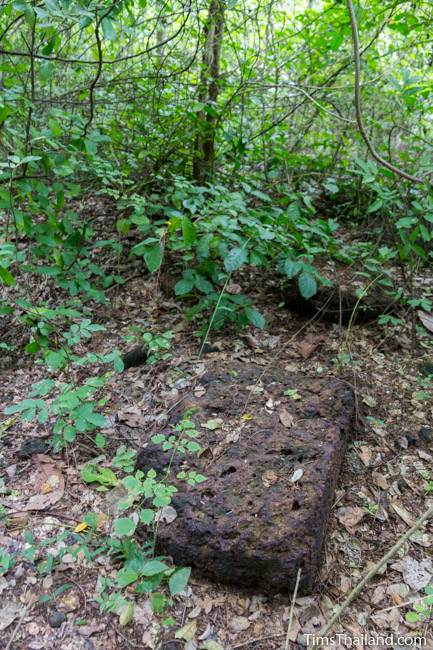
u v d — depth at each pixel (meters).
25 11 2.41
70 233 3.26
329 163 4.66
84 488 2.43
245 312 3.12
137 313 3.58
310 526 1.97
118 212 4.34
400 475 2.47
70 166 3.01
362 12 3.78
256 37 4.91
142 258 4.02
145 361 3.17
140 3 3.18
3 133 2.99
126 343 3.31
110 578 2.03
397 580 2.05
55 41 3.03
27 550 2.09
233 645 1.83
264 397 2.64
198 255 3.18
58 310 2.65
